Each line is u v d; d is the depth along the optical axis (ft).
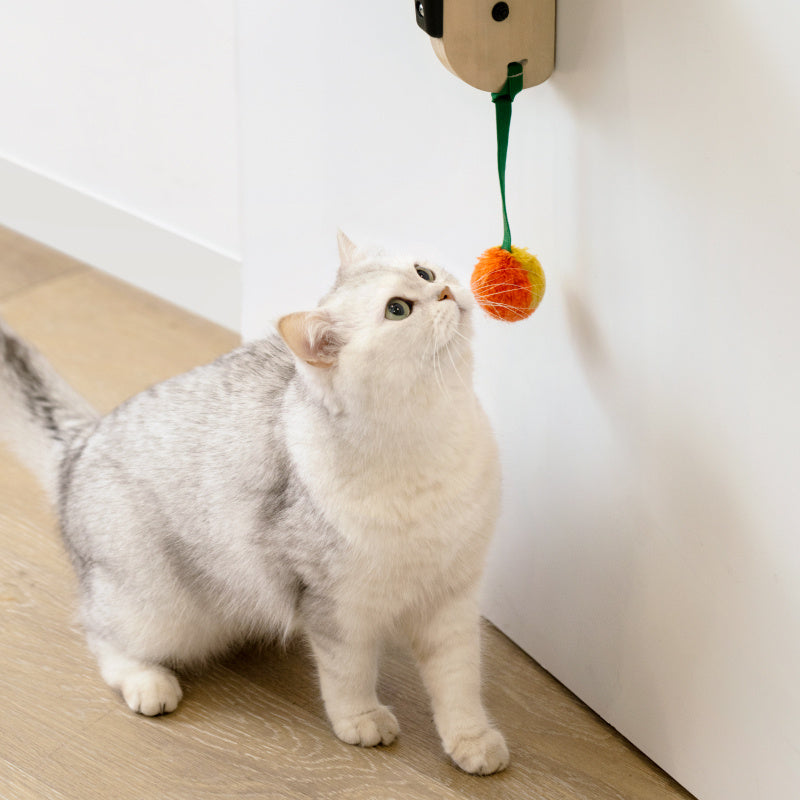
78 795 4.93
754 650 4.35
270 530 4.83
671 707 4.87
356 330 4.26
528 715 5.40
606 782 5.01
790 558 4.07
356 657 4.98
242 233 6.89
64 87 8.43
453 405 4.47
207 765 5.08
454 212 5.19
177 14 7.38
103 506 5.25
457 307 4.33
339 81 5.56
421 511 4.57
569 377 4.88
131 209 8.52
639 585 4.85
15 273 8.87
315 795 4.93
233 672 5.64
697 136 3.86
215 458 4.97
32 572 6.18
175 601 5.29
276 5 5.75
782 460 3.98
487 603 5.96
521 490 5.43
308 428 4.55
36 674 5.57
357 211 5.87
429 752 5.16
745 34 3.57
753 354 3.94
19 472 6.93
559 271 4.70
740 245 3.85
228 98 7.38
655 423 4.49
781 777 4.42
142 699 5.28
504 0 4.10
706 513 4.38
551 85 4.37
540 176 4.61
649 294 4.29
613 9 3.97
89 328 8.26
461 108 4.87
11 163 9.11
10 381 5.66
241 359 5.19
